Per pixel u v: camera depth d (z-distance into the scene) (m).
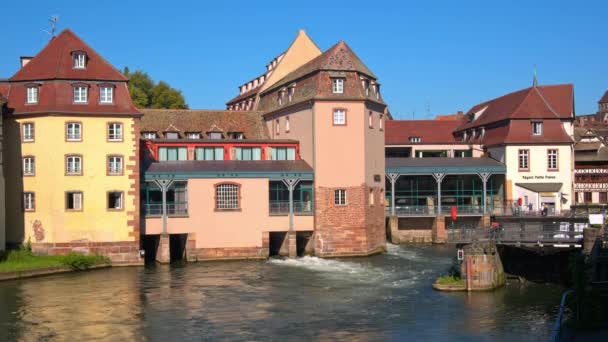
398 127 86.12
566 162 69.69
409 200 72.38
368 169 57.50
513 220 61.88
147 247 57.09
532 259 43.41
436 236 65.88
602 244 37.75
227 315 34.91
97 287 42.12
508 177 69.12
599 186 81.69
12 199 50.03
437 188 69.75
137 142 51.53
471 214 66.50
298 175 55.66
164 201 53.12
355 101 56.78
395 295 39.28
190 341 30.27
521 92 74.81
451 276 42.47
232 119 69.06
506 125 71.12
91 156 50.53
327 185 56.00
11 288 41.69
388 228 67.38
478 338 30.09
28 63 51.78
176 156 59.34
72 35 52.81
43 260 47.81
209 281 44.28
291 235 55.47
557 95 73.75
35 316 34.62
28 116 50.06
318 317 34.31
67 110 49.97
